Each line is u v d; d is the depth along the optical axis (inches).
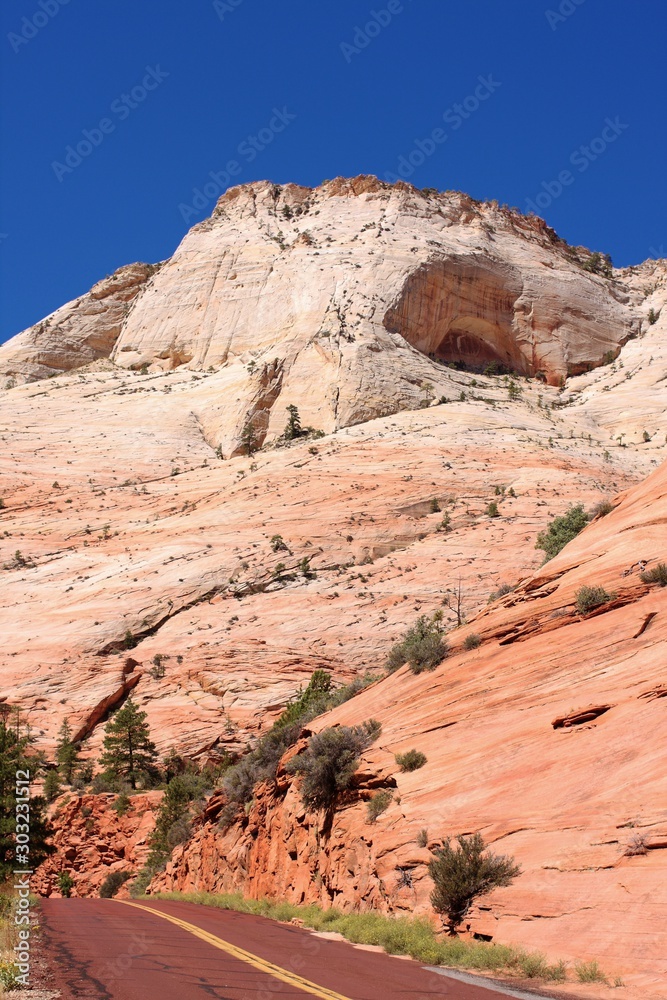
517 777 802.2
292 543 3511.3
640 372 5664.4
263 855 1251.8
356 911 863.1
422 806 858.8
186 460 4621.1
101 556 3678.6
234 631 3073.3
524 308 6087.6
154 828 2279.8
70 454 4640.8
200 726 2701.8
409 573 3213.6
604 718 794.8
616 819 651.5
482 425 4517.7
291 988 462.0
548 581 1069.8
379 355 5167.3
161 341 6343.5
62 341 6825.8
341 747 1045.8
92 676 2997.0
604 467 4023.1
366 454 4160.9
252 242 6633.9
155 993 430.6
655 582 932.6
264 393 4997.5
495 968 564.1
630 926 549.0
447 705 1002.7
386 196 6870.1
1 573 3673.7
